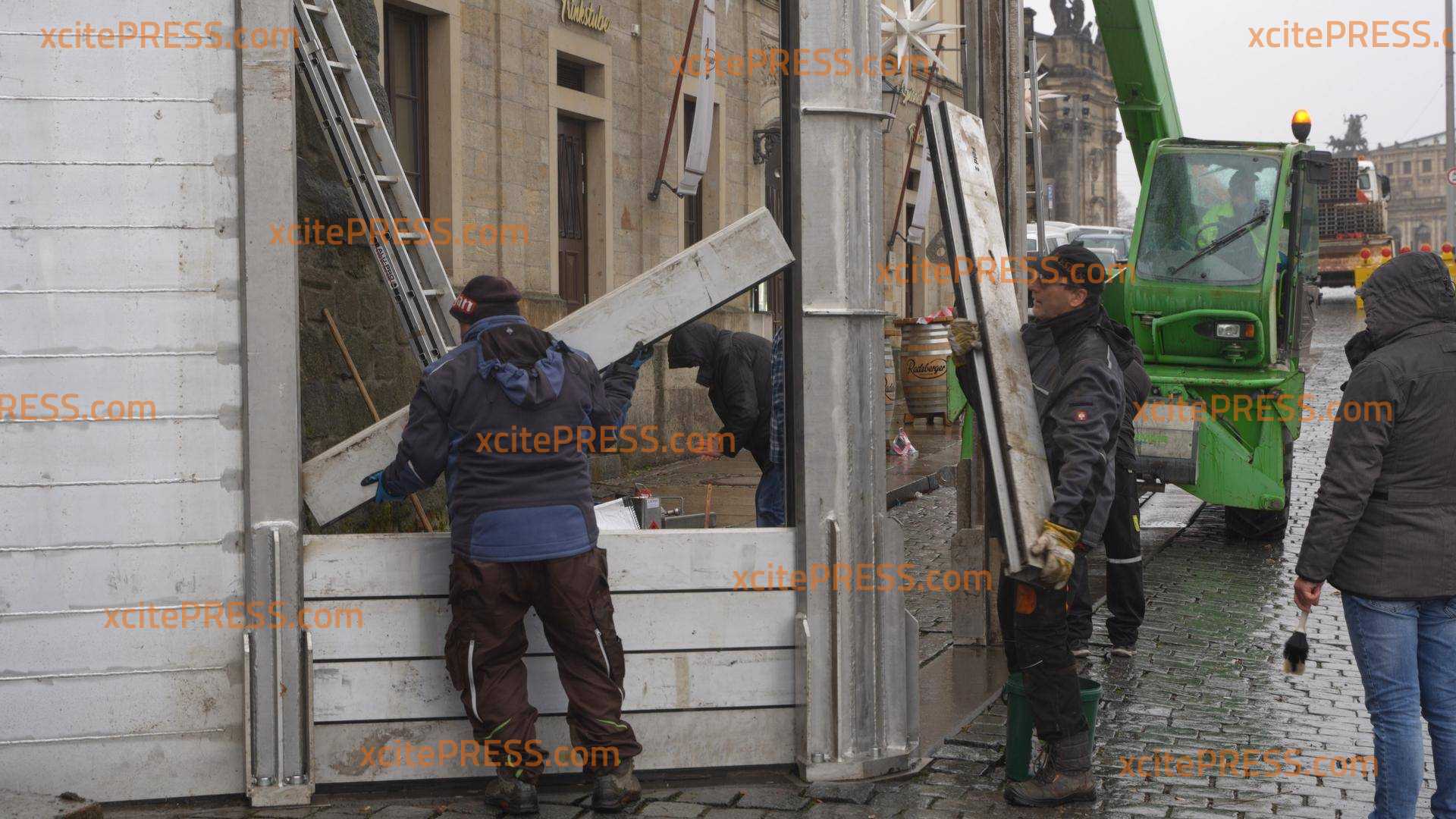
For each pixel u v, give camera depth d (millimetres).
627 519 6910
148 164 4590
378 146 6629
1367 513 4125
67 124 4555
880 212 5035
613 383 4969
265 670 4645
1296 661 4176
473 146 11703
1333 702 6188
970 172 4953
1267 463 10227
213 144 4609
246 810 4621
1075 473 4547
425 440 4453
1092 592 8930
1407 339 4109
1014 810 4707
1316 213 11969
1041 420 4820
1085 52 56531
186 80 4598
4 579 4559
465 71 11562
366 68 8305
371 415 7574
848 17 4926
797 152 4930
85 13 4551
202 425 4637
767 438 6602
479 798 4770
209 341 4629
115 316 4594
